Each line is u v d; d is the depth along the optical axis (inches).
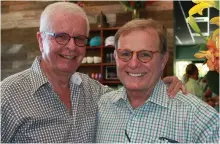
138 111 51.3
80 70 190.1
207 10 90.0
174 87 53.4
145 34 49.7
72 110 58.6
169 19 178.5
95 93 64.6
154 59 50.1
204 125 46.4
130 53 50.2
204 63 44.6
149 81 50.6
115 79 177.3
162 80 56.5
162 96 50.9
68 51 57.4
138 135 50.1
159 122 49.5
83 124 58.4
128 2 163.3
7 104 52.7
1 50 219.9
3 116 52.2
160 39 50.7
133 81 50.8
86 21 59.5
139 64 49.9
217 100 84.8
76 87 61.4
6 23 220.4
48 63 59.0
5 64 218.7
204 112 47.0
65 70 58.2
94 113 60.7
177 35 169.8
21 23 217.3
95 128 59.8
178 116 48.6
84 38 59.0
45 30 57.9
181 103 49.7
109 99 57.8
